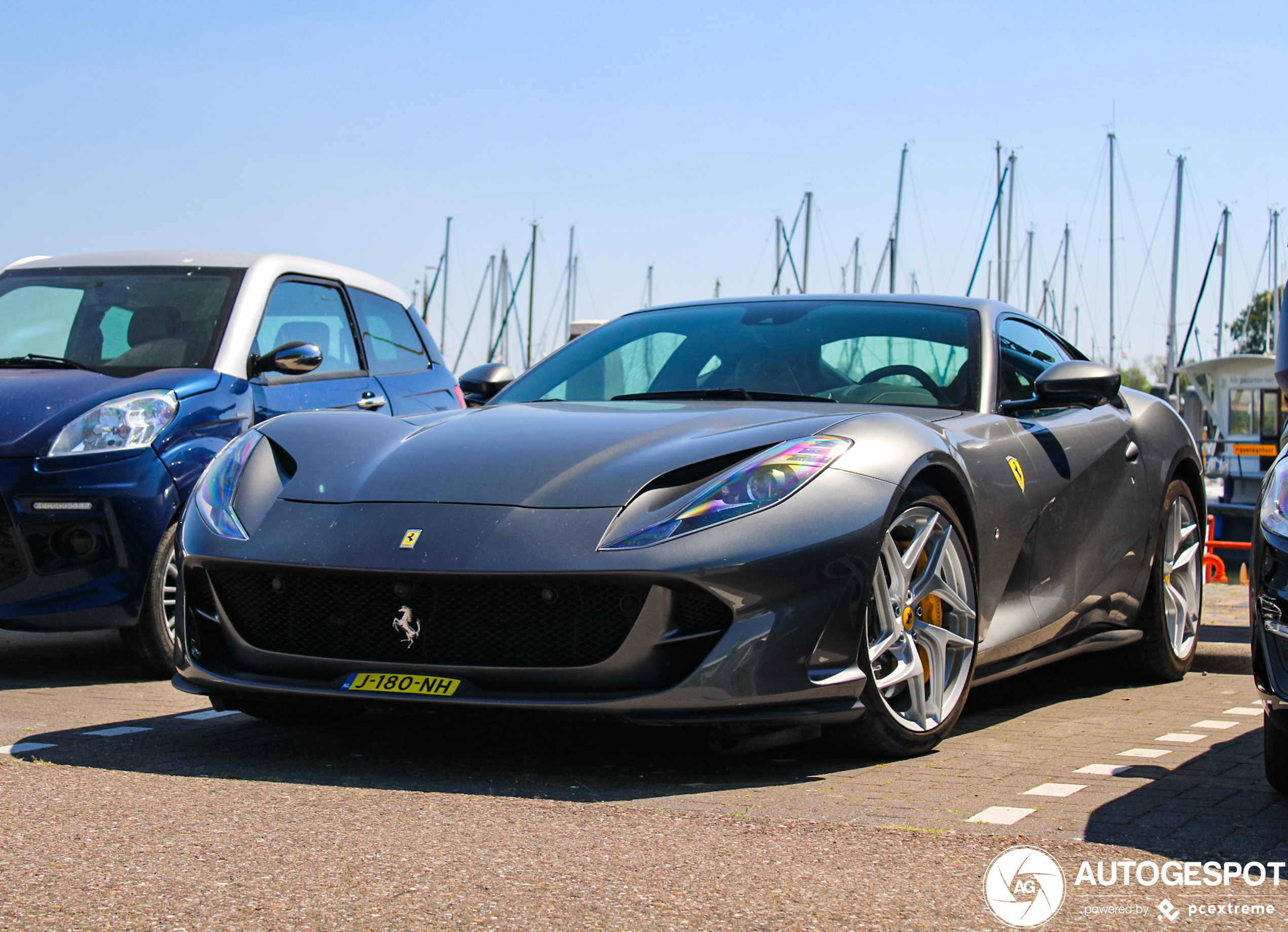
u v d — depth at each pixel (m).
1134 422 4.61
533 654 2.88
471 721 3.60
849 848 2.25
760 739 2.97
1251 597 2.65
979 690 4.49
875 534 3.02
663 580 2.78
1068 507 3.98
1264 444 21.48
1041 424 4.01
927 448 3.25
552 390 4.08
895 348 4.01
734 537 2.85
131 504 4.35
